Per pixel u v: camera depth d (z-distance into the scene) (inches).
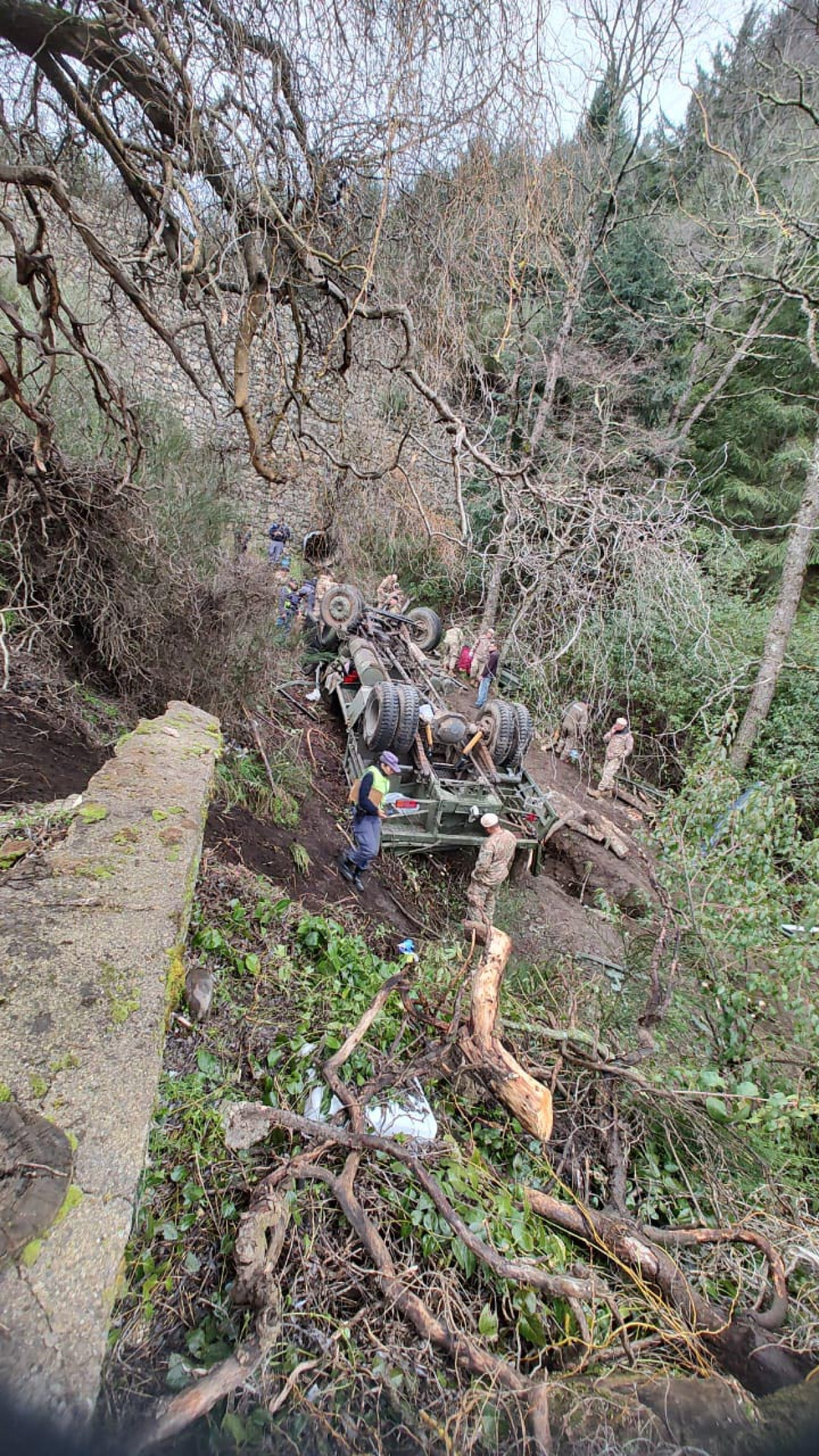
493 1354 86.4
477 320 195.3
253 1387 70.5
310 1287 84.8
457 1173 105.3
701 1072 144.7
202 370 251.1
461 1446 71.7
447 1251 96.7
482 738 285.1
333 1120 109.0
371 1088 114.7
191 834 125.1
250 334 126.8
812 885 184.5
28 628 186.2
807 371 544.1
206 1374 68.9
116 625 205.8
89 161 151.7
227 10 110.0
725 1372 91.1
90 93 121.2
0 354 140.9
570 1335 90.8
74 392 225.6
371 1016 124.6
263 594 262.4
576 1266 101.2
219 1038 120.6
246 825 216.4
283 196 129.0
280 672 312.5
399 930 221.5
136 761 151.6
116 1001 83.4
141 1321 74.7
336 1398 74.3
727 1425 79.3
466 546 161.6
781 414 549.0
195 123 114.3
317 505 411.8
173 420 288.0
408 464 201.6
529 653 189.9
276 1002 136.8
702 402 519.2
